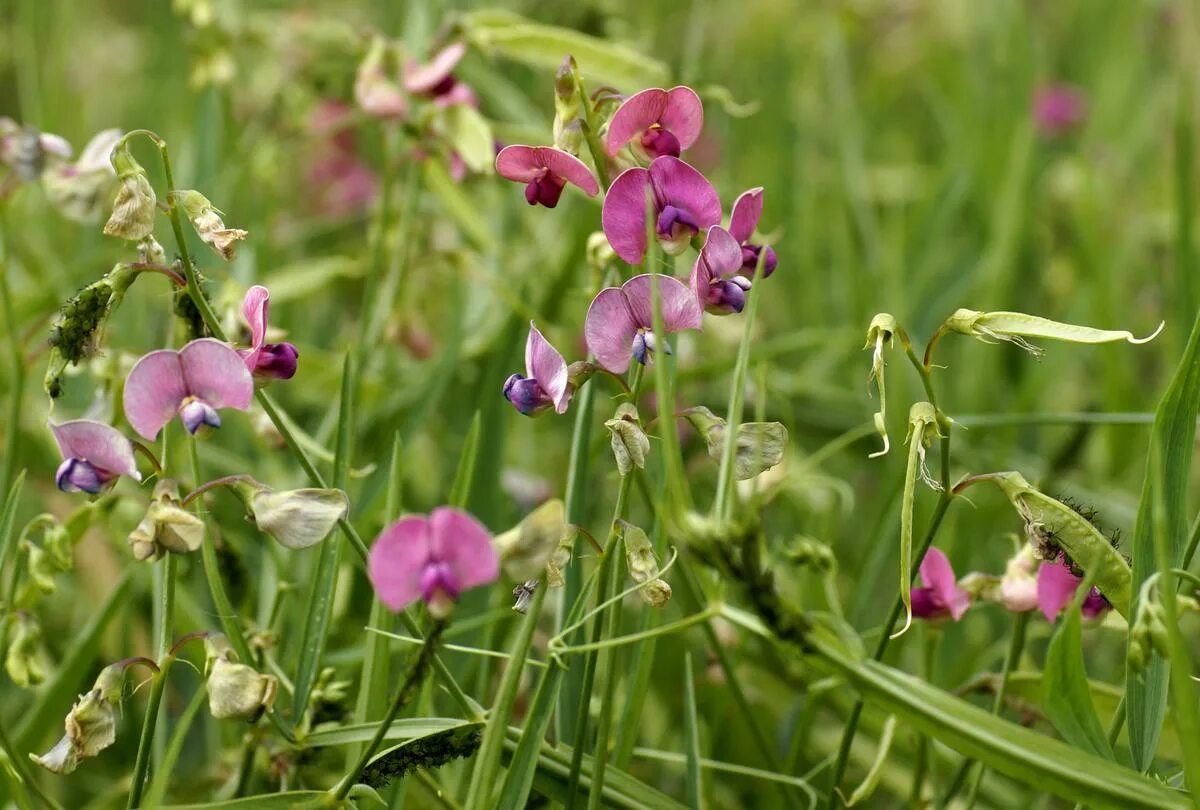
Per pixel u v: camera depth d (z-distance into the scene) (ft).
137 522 2.67
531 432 3.26
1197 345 2.27
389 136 2.92
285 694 2.46
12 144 2.55
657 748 2.72
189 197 2.26
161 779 2.17
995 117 4.95
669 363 2.27
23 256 3.29
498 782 2.39
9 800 2.40
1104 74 5.42
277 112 3.85
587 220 2.96
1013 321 2.24
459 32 2.86
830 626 2.16
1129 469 3.26
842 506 3.19
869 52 5.98
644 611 2.39
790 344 3.20
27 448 2.92
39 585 2.42
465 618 2.61
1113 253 4.13
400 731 2.28
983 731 2.13
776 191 4.60
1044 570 2.33
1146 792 2.12
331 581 2.34
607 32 3.59
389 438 2.83
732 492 2.12
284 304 3.39
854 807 2.60
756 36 5.70
